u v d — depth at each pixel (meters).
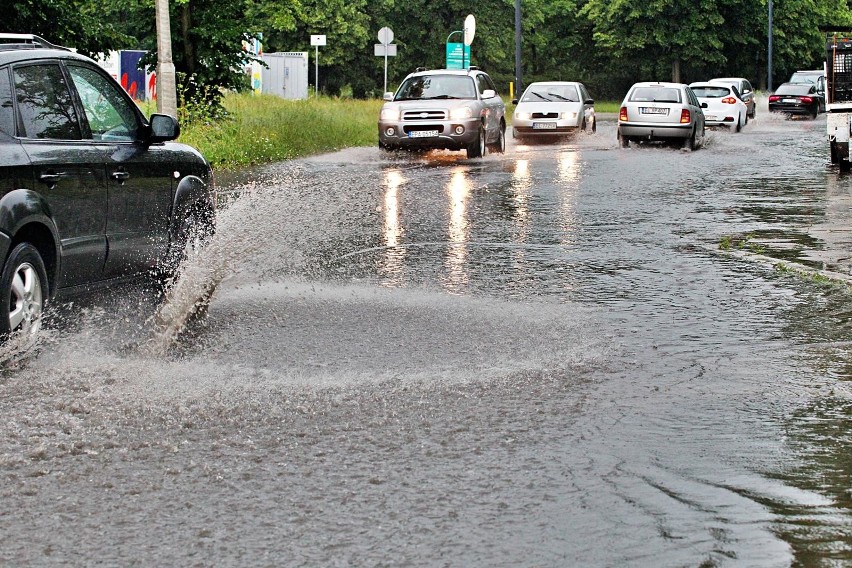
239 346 9.48
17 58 9.21
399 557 5.17
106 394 7.93
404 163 30.72
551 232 16.97
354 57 95.75
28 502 5.90
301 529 5.52
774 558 5.12
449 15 100.62
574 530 5.48
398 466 6.46
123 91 10.82
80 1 27.02
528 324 10.38
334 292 12.02
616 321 10.52
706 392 8.06
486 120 33.59
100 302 10.28
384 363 8.88
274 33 92.25
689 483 6.15
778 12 101.69
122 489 6.10
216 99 35.97
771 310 11.03
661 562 5.09
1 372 8.46
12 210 8.43
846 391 8.09
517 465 6.47
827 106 28.02
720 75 107.75
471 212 19.56
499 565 5.08
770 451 6.72
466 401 7.80
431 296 11.81
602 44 101.75
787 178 26.22
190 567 5.08
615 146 39.00
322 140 37.72
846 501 5.88
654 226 17.62
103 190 9.80
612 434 7.07
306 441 6.93
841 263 13.83
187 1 33.75
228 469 6.42
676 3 98.62
